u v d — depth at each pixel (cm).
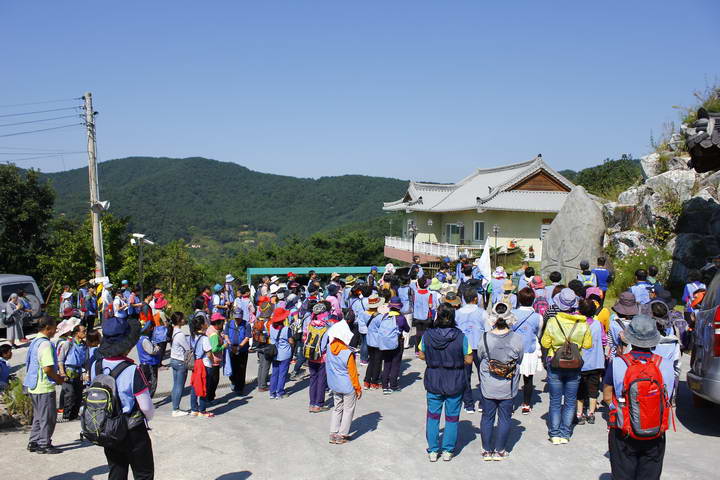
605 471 586
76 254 2719
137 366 478
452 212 4175
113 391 459
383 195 15638
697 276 974
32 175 3206
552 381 669
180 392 902
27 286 1856
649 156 2186
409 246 4231
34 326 1806
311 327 891
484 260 1522
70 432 816
